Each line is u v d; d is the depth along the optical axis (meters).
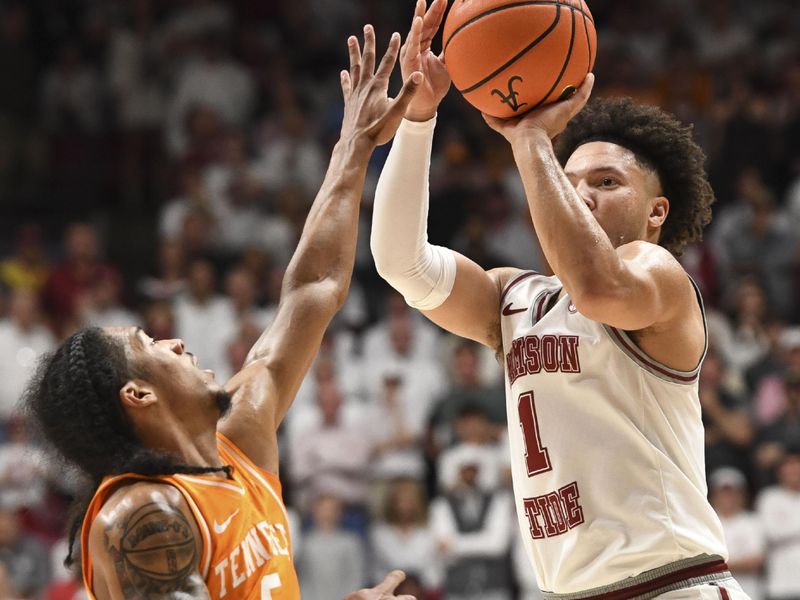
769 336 9.48
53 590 7.47
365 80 3.23
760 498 7.89
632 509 2.76
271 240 10.97
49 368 2.63
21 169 13.35
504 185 11.24
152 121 13.26
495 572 7.71
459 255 3.15
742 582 7.68
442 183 11.38
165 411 2.62
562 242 2.63
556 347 2.86
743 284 9.84
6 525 7.59
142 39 13.48
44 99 13.62
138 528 2.42
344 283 3.10
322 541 7.89
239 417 2.82
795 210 10.74
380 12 14.02
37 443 2.66
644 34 13.27
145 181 13.06
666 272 2.72
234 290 9.78
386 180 3.11
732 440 8.38
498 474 8.08
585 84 2.88
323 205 3.15
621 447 2.78
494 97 2.86
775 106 12.24
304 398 9.00
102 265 10.82
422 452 8.73
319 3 14.00
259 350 3.00
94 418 2.55
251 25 13.94
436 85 3.10
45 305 10.36
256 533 2.62
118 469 2.54
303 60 13.55
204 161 12.27
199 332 9.65
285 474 8.64
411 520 8.03
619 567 2.74
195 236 10.73
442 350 9.57
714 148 11.61
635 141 3.04
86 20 14.04
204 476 2.57
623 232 2.95
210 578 2.51
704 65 12.48
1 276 10.53
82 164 13.32
